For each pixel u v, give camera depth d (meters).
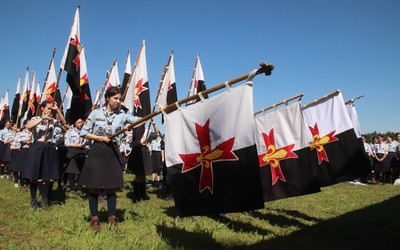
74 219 5.96
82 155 9.21
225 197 4.14
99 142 5.45
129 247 4.49
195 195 4.44
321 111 6.96
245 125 4.00
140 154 8.58
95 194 5.38
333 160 6.67
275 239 5.29
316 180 5.84
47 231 5.23
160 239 4.96
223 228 5.79
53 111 7.43
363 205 8.74
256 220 6.70
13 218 5.88
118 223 5.80
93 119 5.52
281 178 6.16
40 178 6.80
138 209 7.10
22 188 9.41
